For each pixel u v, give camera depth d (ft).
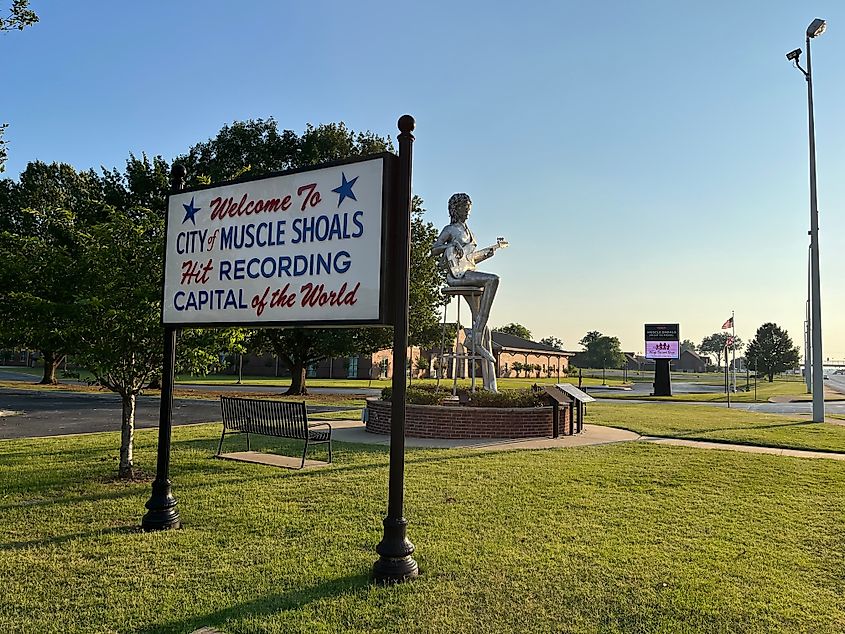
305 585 16.53
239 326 21.36
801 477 32.32
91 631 13.89
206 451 38.55
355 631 13.91
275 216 20.94
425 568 17.87
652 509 25.00
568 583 16.83
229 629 13.99
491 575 17.35
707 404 105.29
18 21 37.01
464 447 42.91
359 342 103.40
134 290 27.99
